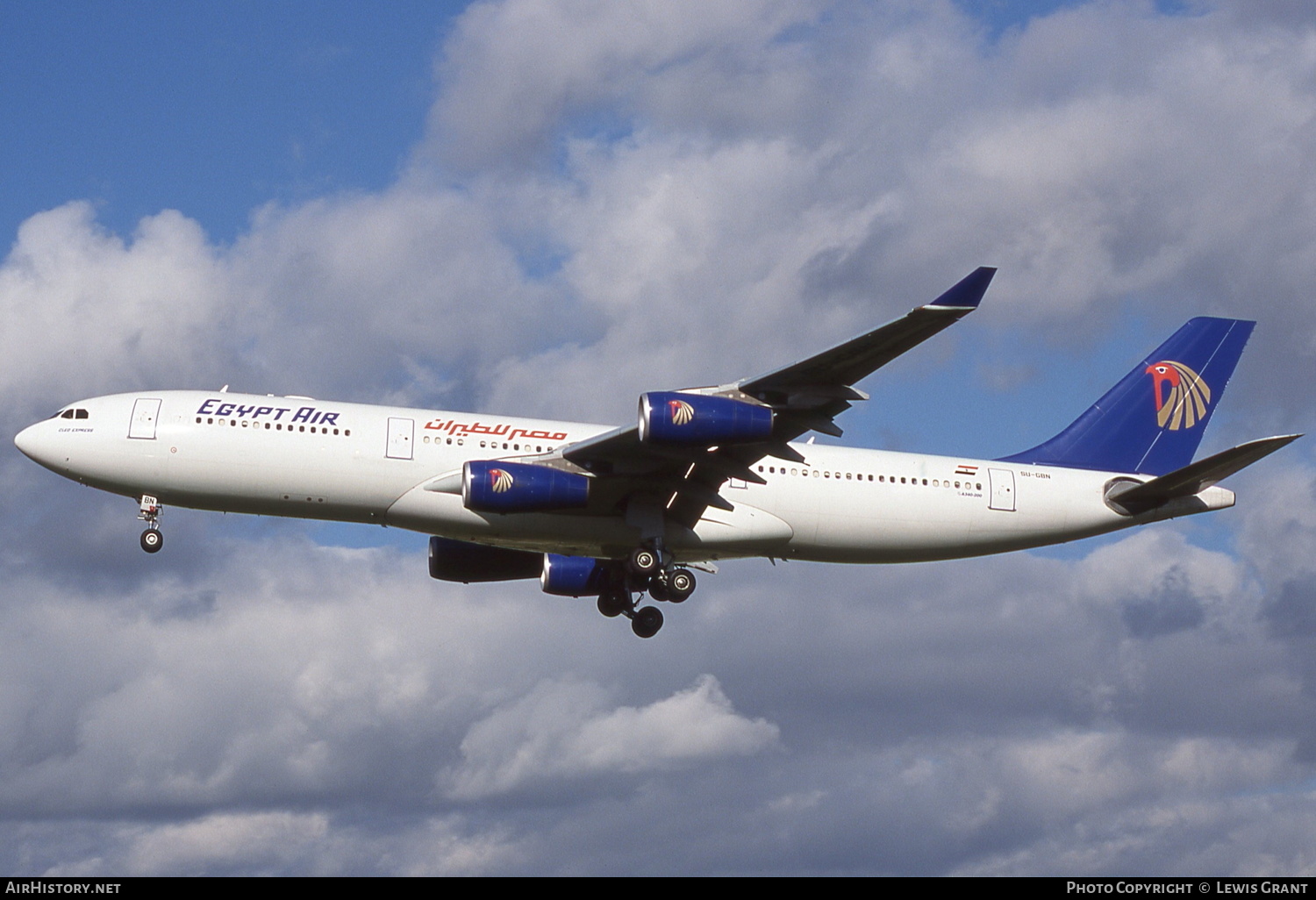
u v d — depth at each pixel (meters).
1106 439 95.56
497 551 95.88
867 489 87.38
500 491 78.19
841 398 74.94
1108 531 92.31
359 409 83.00
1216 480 88.00
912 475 88.56
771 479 86.19
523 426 84.19
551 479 79.00
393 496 81.25
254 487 80.69
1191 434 96.56
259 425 80.81
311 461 80.44
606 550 85.62
